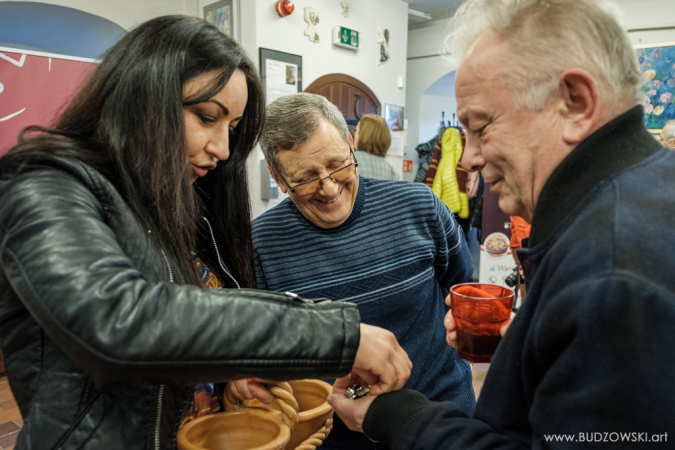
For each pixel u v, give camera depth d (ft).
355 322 2.16
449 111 20.20
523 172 2.10
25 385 2.28
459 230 4.68
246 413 2.79
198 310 1.87
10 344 2.29
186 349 1.81
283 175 3.87
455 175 15.96
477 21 2.14
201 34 2.57
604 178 1.93
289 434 2.55
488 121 2.12
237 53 2.69
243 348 1.88
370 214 4.17
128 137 2.46
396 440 2.33
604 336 1.64
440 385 4.20
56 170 2.15
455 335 2.94
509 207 2.27
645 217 1.74
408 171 18.42
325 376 2.11
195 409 3.09
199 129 2.68
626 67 1.97
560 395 1.74
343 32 13.09
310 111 3.73
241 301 1.97
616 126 1.96
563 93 1.97
